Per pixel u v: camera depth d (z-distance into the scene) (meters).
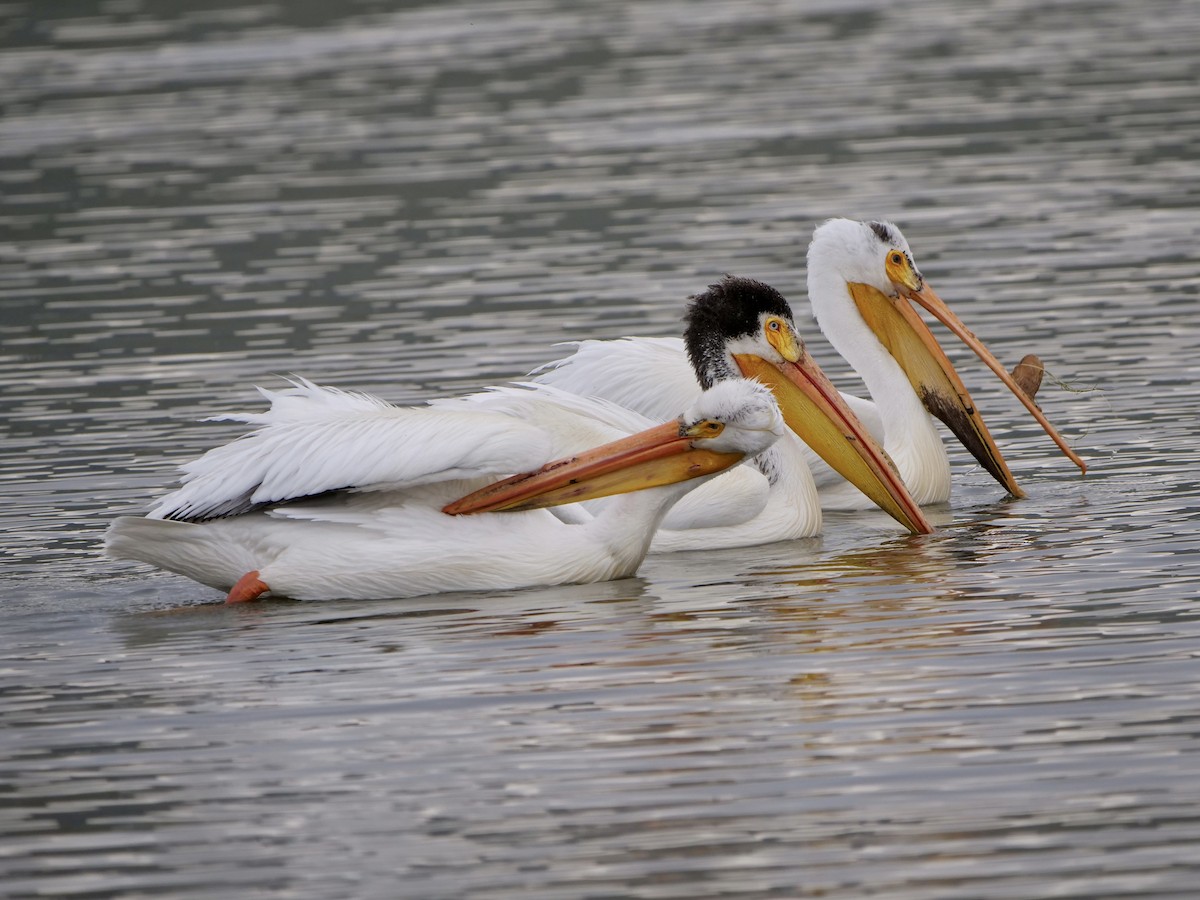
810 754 9.17
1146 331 19.80
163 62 43.56
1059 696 9.81
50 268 25.42
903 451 15.84
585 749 9.38
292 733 9.79
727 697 10.06
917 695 9.95
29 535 14.27
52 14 50.41
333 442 12.47
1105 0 48.53
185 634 11.80
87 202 29.89
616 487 12.89
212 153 33.53
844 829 8.30
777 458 14.70
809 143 32.28
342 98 38.44
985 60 40.03
